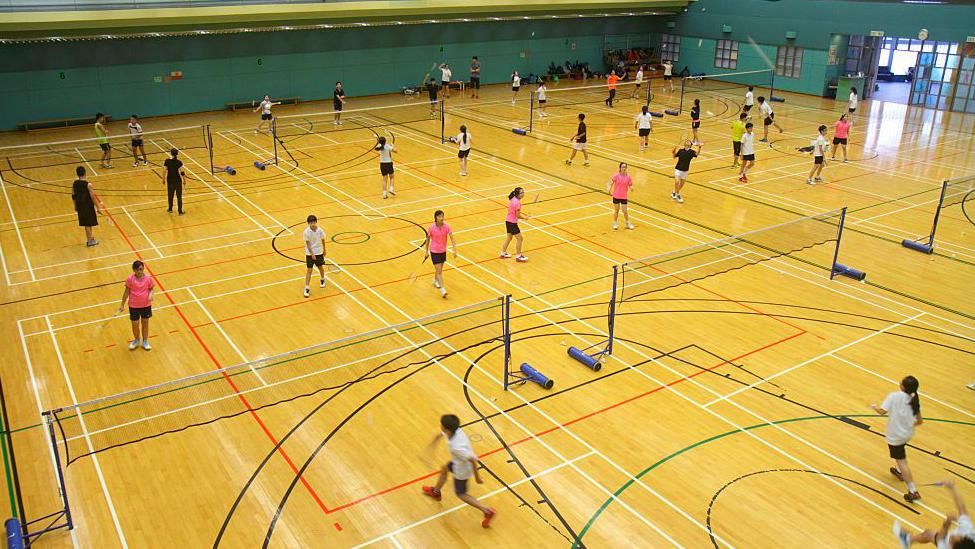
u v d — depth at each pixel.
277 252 16.12
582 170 22.72
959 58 31.59
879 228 18.02
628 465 9.38
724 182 21.66
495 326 12.91
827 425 10.26
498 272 15.16
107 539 8.10
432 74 36.84
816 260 16.00
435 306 13.65
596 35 41.41
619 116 31.27
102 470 9.21
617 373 11.51
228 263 15.54
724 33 39.19
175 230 17.42
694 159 24.23
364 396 10.84
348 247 16.41
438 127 28.73
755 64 38.34
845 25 34.00
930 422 10.38
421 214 18.58
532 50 39.50
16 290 14.24
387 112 31.70
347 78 34.59
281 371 11.45
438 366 11.66
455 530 8.27
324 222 17.97
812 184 21.59
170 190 18.28
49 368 11.54
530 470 9.27
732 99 35.34
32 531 8.20
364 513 8.52
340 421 10.24
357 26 33.84
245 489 8.89
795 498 8.84
